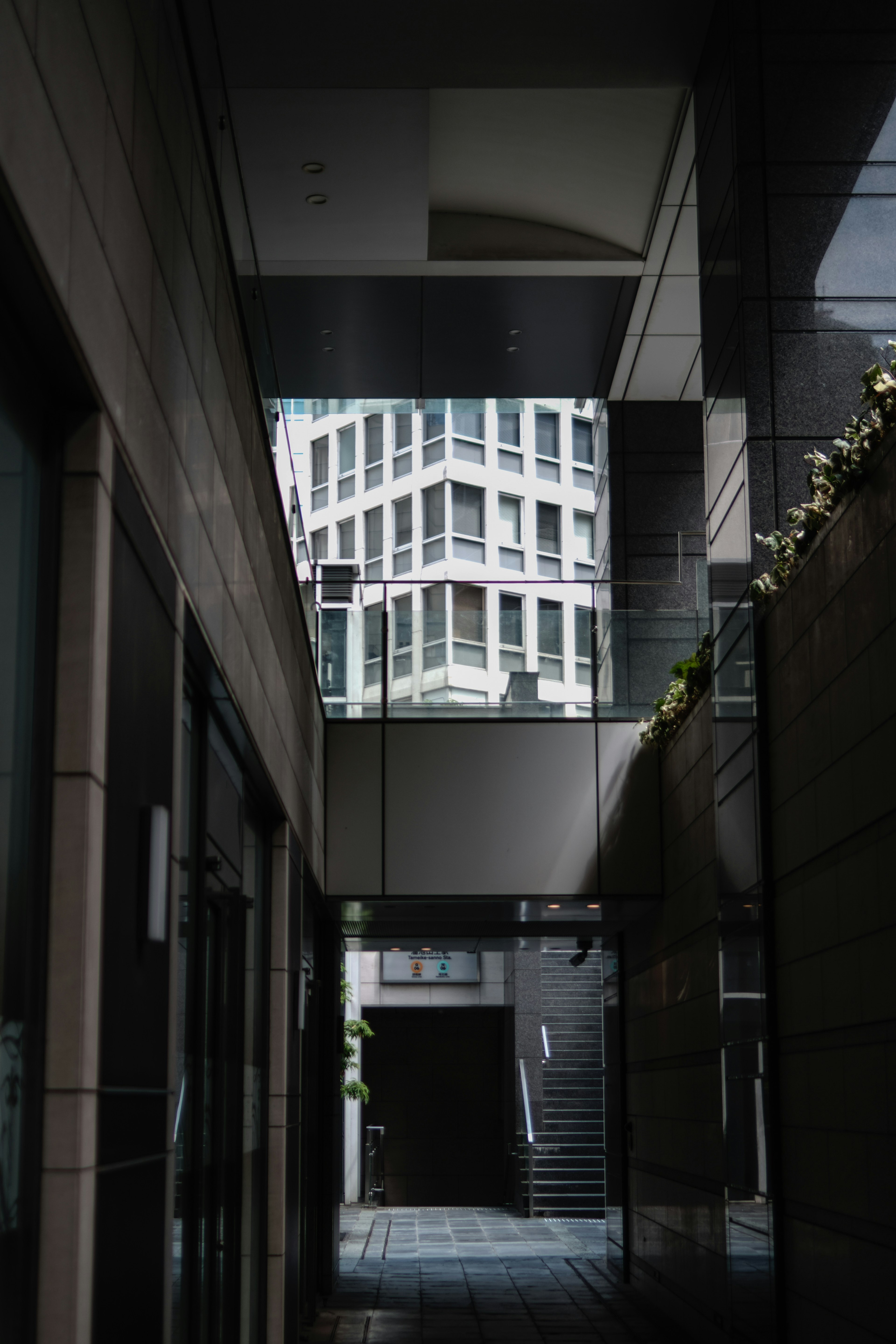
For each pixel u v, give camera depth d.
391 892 11.03
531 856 11.06
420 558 48.34
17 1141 2.45
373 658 11.47
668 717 10.34
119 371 3.06
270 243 11.09
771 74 8.02
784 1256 6.53
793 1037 6.46
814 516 6.11
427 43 8.73
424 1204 24.88
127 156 3.21
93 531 2.78
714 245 8.38
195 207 4.34
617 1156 12.62
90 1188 2.60
